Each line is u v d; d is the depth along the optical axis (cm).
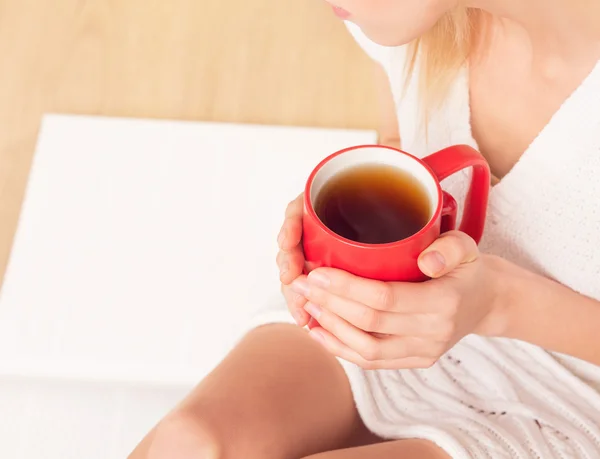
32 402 106
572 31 87
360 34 104
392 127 111
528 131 94
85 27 173
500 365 96
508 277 88
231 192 131
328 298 78
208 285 120
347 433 94
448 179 100
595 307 91
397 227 75
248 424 89
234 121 153
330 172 76
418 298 77
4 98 158
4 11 176
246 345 95
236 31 172
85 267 121
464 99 95
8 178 144
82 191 131
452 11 89
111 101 157
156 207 129
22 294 118
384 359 82
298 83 161
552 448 89
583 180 89
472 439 88
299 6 178
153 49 169
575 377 94
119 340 114
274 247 124
